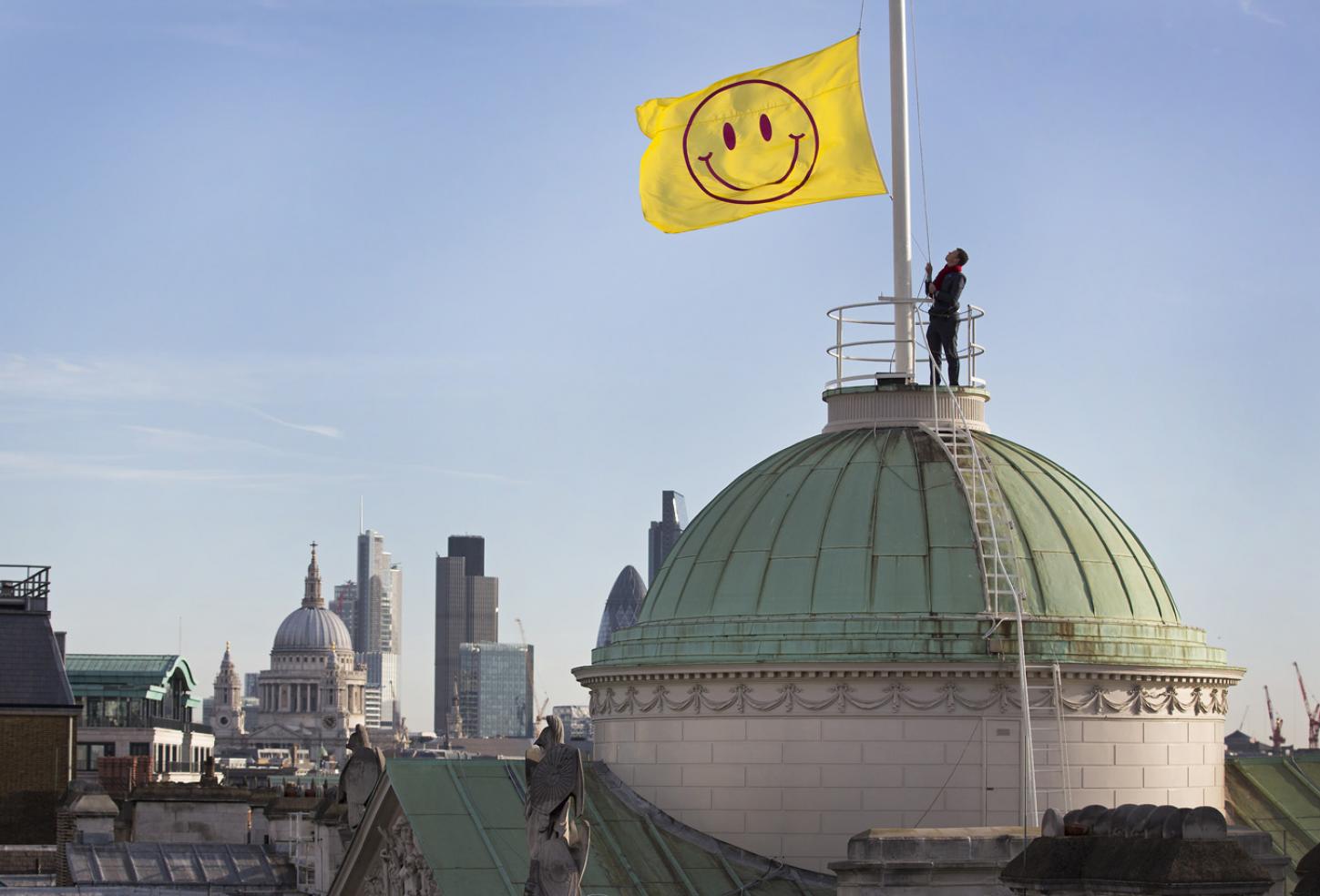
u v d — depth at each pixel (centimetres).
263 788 14312
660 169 6781
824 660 5756
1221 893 3338
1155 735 5934
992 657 5719
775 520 6159
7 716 11756
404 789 5691
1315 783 6781
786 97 6631
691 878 5725
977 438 6362
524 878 5459
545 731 3722
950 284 6431
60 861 10262
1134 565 6172
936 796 5697
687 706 5978
